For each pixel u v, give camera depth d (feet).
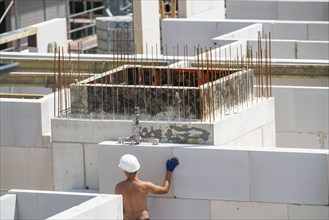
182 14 104.32
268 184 55.42
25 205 49.42
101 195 48.14
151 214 57.26
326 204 54.80
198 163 56.34
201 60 66.54
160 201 57.11
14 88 85.05
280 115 68.74
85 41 134.21
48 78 75.72
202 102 57.82
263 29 93.15
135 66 63.77
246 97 61.46
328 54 84.12
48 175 62.85
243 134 59.93
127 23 112.68
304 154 54.65
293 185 55.11
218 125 57.52
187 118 58.34
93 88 59.98
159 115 58.80
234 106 60.44
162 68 63.36
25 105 62.64
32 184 63.26
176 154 56.65
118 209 47.88
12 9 120.26
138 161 57.36
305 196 55.01
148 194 57.16
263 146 61.93
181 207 56.90
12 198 49.21
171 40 93.97
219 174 56.08
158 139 57.98
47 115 62.80
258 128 61.31
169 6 136.77
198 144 57.41
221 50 78.18
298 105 68.28
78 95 60.34
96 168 59.88
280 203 55.42
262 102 61.52
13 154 63.31
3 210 48.88
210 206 56.54
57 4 128.77
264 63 72.84
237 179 55.88
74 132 59.98
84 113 60.39
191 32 93.45
